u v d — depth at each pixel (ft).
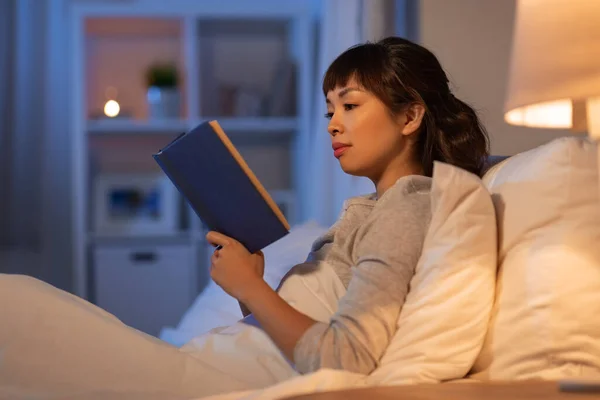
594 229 3.43
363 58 4.29
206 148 3.69
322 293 4.03
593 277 3.36
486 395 2.73
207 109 12.05
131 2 11.53
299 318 3.66
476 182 3.58
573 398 2.63
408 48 4.40
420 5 7.87
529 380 3.08
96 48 11.87
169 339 6.08
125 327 3.73
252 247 3.94
